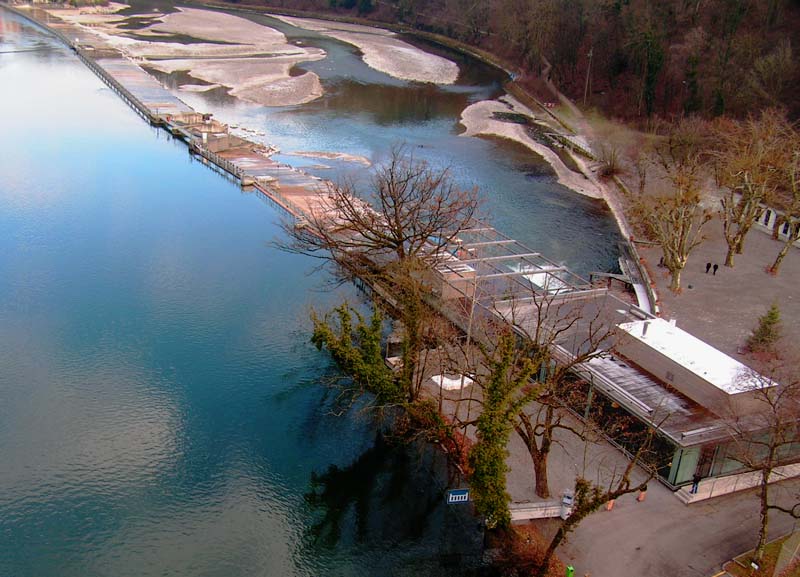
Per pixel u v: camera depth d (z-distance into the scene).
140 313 116.56
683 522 74.06
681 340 92.38
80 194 166.88
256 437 90.56
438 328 95.06
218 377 101.62
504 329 92.38
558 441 82.62
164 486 82.25
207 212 160.62
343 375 102.50
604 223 166.88
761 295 127.31
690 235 151.88
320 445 89.88
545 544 71.50
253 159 195.75
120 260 134.75
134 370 102.12
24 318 113.44
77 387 97.88
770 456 68.69
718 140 170.62
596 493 65.00
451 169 196.38
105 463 84.94
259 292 125.38
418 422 92.06
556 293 105.31
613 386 86.62
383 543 75.94
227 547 74.81
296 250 136.00
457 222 130.75
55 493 80.19
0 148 195.12
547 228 161.25
